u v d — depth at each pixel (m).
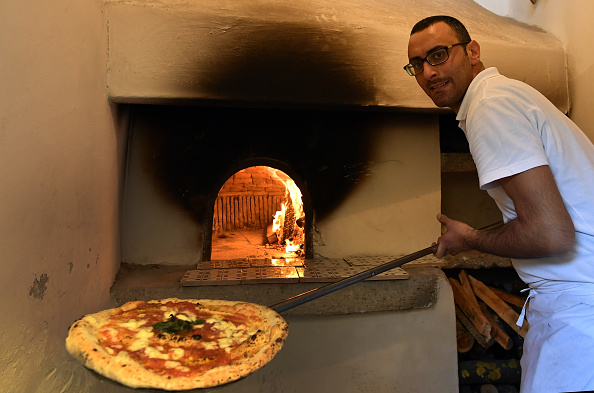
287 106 2.08
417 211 2.52
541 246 1.05
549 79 2.38
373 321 2.11
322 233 2.45
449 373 2.18
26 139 1.11
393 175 2.50
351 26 2.05
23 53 1.10
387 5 2.33
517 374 2.31
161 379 0.92
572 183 1.13
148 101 1.94
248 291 1.98
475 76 1.33
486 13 2.78
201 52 1.92
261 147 2.40
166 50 1.90
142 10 1.87
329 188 2.45
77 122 1.47
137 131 2.29
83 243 1.54
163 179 2.30
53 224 1.27
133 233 2.27
